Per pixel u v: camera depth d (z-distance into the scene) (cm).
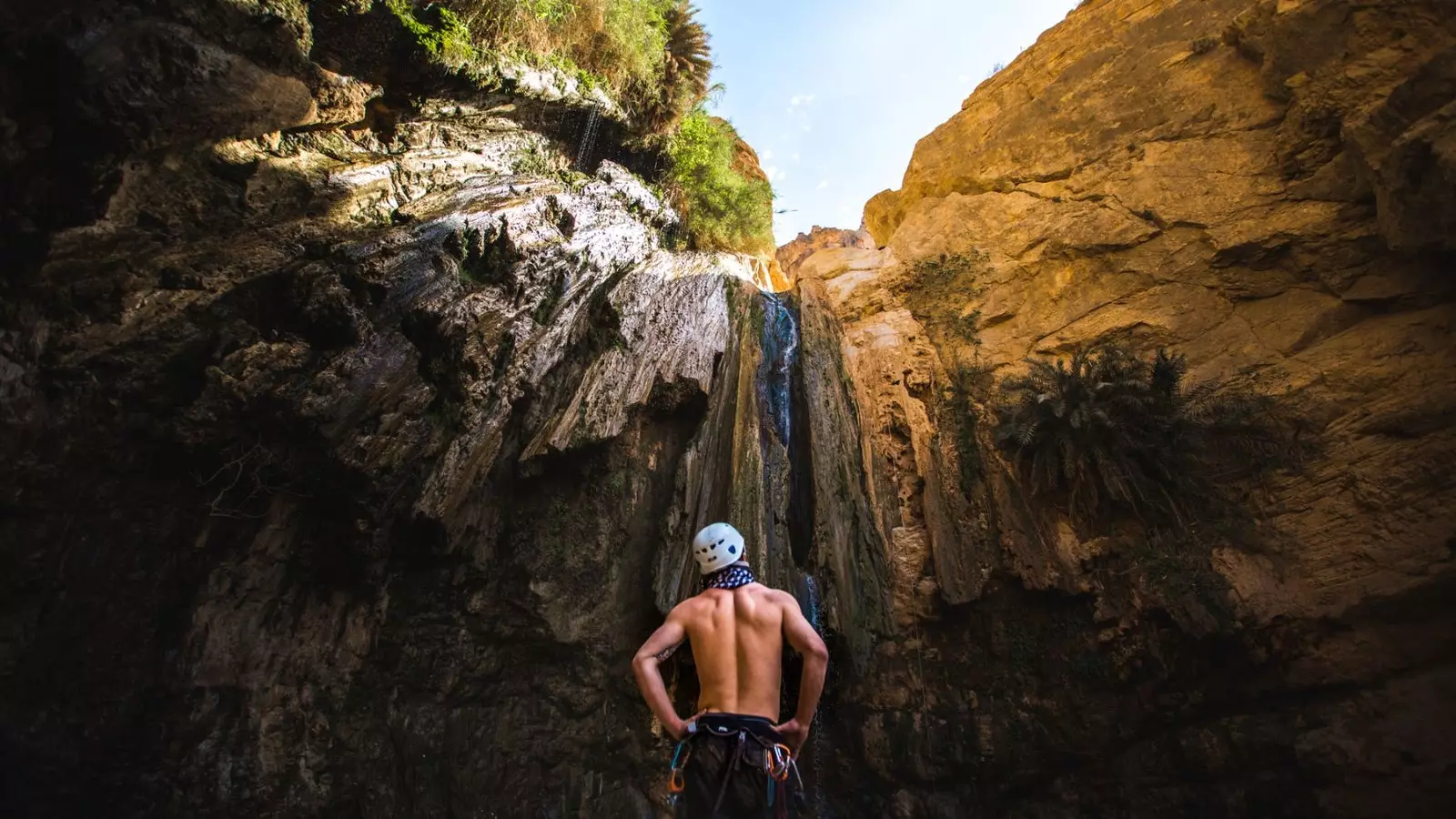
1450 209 1216
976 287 1922
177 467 1160
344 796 1206
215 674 1145
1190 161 1728
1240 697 1241
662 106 2031
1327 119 1531
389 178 1409
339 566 1283
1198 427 1377
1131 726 1299
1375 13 1475
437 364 1334
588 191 1731
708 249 2455
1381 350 1337
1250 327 1518
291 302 1202
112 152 1065
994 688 1427
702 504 1495
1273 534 1286
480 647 1359
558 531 1437
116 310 1085
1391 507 1214
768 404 1803
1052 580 1410
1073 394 1459
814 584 1506
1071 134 1992
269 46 1198
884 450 1734
